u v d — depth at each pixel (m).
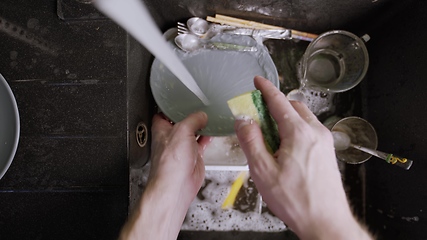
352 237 0.39
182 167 0.54
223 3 0.72
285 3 0.71
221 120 0.70
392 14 0.71
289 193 0.42
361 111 0.82
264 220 0.80
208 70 0.74
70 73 0.60
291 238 0.80
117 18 0.50
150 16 0.65
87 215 0.58
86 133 0.59
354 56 0.77
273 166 0.43
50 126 0.59
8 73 0.60
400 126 0.72
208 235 0.79
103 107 0.59
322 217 0.40
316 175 0.42
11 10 0.62
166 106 0.70
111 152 0.58
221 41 0.75
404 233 0.71
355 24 0.78
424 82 0.64
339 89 0.75
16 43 0.61
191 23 0.75
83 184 0.58
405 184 0.70
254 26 0.77
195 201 0.80
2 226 0.59
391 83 0.74
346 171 0.82
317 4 0.71
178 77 0.71
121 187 0.58
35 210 0.59
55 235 0.59
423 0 0.63
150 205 0.50
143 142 0.69
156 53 0.62
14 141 0.54
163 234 0.50
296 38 0.80
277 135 0.50
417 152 0.67
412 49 0.67
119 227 0.58
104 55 0.60
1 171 0.53
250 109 0.50
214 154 0.78
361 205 0.82
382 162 0.76
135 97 0.63
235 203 0.80
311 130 0.45
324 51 0.80
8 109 0.54
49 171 0.59
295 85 0.82
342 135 0.76
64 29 0.61
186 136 0.57
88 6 0.60
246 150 0.46
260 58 0.73
